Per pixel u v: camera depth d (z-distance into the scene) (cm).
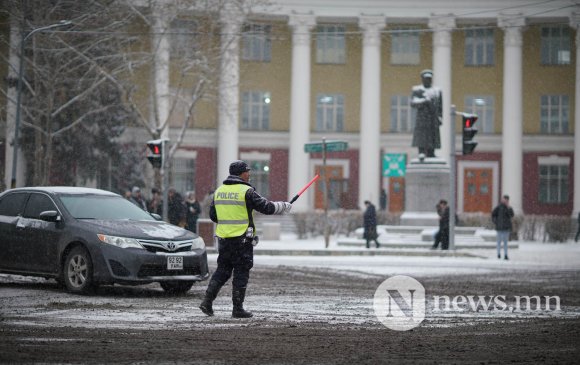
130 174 10138
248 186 2534
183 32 8506
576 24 11144
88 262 3159
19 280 3859
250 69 12088
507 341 2117
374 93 11481
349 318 2581
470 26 12050
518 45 11519
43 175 7838
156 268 3144
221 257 2538
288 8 11406
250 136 12056
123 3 7900
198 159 11788
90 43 7794
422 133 7588
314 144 6988
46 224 3331
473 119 6288
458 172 12138
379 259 5891
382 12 11438
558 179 12175
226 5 9550
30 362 1719
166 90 10025
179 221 6241
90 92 8056
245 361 1766
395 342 2073
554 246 8369
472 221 9669
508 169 11550
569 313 2811
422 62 12188
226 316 2583
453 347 2005
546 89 12238
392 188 12006
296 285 3850
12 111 9200
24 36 7175
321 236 9406
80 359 1761
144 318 2500
